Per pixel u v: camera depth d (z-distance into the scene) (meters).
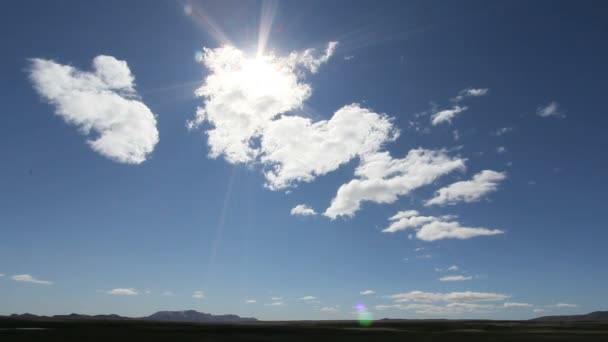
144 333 92.75
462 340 84.69
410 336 95.56
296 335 95.94
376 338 89.12
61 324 118.12
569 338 89.62
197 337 86.75
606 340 85.25
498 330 123.50
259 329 119.06
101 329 104.31
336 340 84.31
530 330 122.94
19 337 76.94
